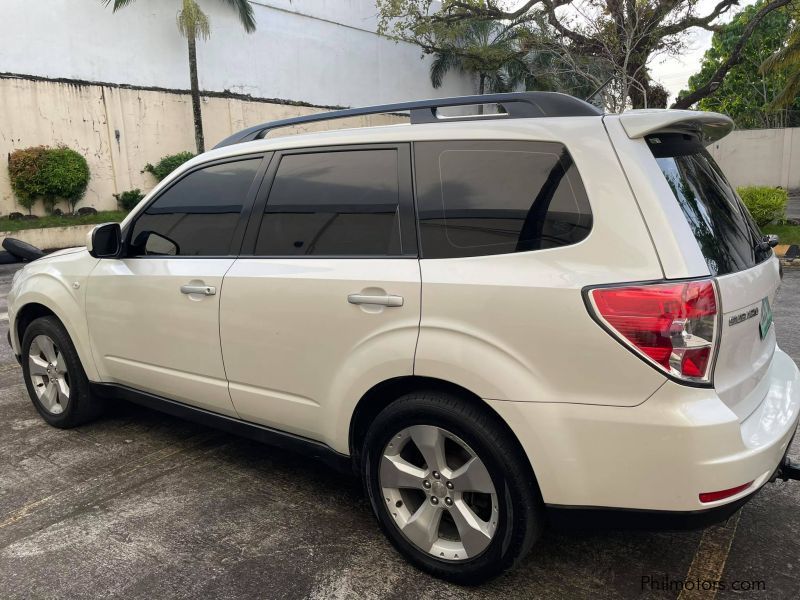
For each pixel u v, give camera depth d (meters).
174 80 21.05
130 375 3.62
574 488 2.18
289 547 2.79
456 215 2.46
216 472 3.54
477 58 22.72
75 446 3.90
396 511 2.61
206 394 3.23
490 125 2.48
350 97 26.84
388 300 2.48
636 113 2.30
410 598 2.44
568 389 2.15
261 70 23.53
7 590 2.52
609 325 2.06
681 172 2.36
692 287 2.02
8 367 5.59
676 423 2.01
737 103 36.41
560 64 21.06
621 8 15.76
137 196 19.97
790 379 2.71
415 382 2.52
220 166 3.29
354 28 26.66
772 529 2.87
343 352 2.64
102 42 19.19
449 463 2.47
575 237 2.19
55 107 18.31
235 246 3.10
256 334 2.93
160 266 3.36
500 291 2.25
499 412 2.24
